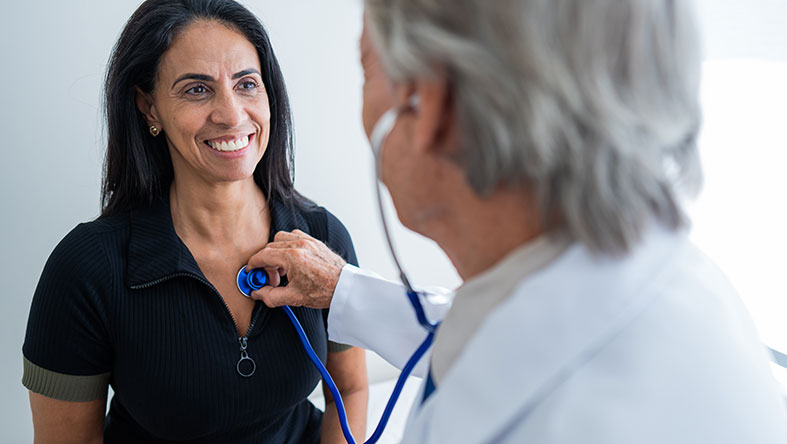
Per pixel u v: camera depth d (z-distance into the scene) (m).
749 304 1.50
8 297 1.49
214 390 1.06
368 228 1.84
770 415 0.48
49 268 1.02
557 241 0.49
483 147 0.46
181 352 1.04
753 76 1.48
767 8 1.43
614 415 0.44
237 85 1.02
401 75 0.48
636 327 0.47
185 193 1.07
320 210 1.26
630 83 0.44
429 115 0.48
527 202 0.49
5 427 1.55
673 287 0.50
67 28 1.40
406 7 0.47
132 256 1.03
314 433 1.27
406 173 0.54
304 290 1.06
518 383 0.47
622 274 0.48
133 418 1.12
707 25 1.51
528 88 0.43
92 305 1.00
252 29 1.04
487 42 0.44
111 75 1.04
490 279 0.54
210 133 1.00
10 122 1.40
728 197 1.55
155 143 1.10
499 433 0.48
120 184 1.10
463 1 0.45
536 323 0.48
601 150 0.44
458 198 0.52
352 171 1.77
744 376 0.48
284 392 1.12
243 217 1.11
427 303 0.93
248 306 1.10
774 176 1.47
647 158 0.45
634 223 0.46
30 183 1.45
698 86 0.48
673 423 0.45
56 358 1.01
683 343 0.47
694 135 0.49
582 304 0.47
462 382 0.50
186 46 0.98
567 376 0.47
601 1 0.43
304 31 1.61
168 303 1.04
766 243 1.49
